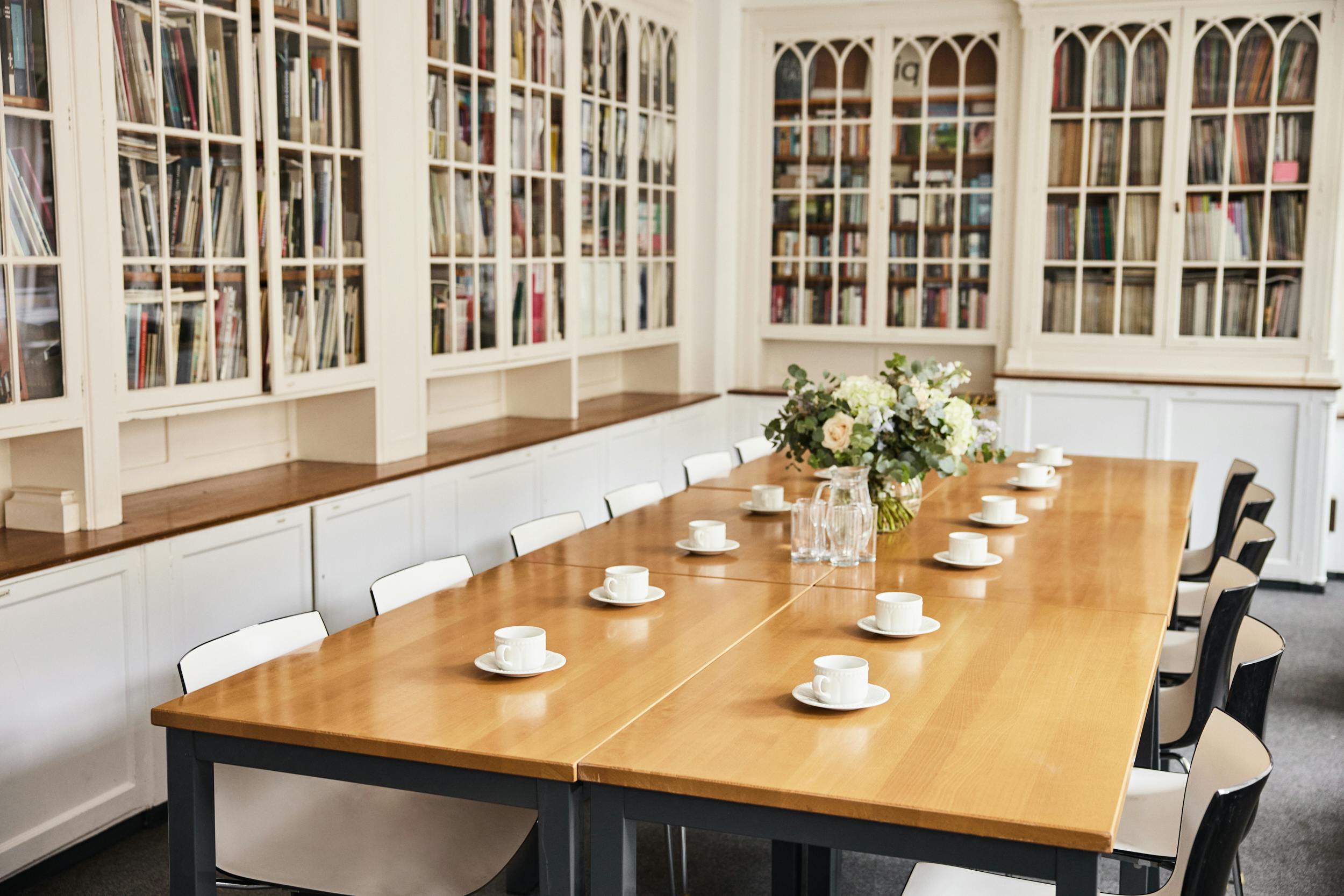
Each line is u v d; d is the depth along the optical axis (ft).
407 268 15.11
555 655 7.77
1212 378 20.86
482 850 7.64
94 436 10.85
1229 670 9.52
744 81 23.45
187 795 6.99
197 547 11.34
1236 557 12.16
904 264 23.17
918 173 22.84
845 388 11.61
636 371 23.52
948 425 11.51
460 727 6.62
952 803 5.61
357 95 14.11
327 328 13.78
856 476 10.58
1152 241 21.42
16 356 10.14
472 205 16.43
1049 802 5.63
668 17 21.76
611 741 6.41
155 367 11.56
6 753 9.66
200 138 11.84
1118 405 21.07
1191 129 20.93
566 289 18.88
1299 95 20.35
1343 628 18.30
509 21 16.88
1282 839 11.39
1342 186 20.22
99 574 10.34
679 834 11.55
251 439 14.39
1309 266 20.54
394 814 8.04
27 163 10.13
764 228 23.80
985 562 10.46
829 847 5.79
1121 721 6.72
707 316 23.38
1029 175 21.67
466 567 10.31
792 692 7.16
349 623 13.51
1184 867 6.74
